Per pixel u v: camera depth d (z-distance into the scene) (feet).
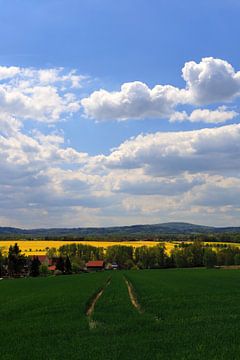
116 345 63.00
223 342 63.26
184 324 81.87
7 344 69.36
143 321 85.81
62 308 114.21
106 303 120.67
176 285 192.85
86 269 551.18
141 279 244.63
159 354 56.34
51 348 63.98
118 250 599.98
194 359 52.70
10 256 470.39
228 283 207.72
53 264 553.64
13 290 205.87
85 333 75.56
